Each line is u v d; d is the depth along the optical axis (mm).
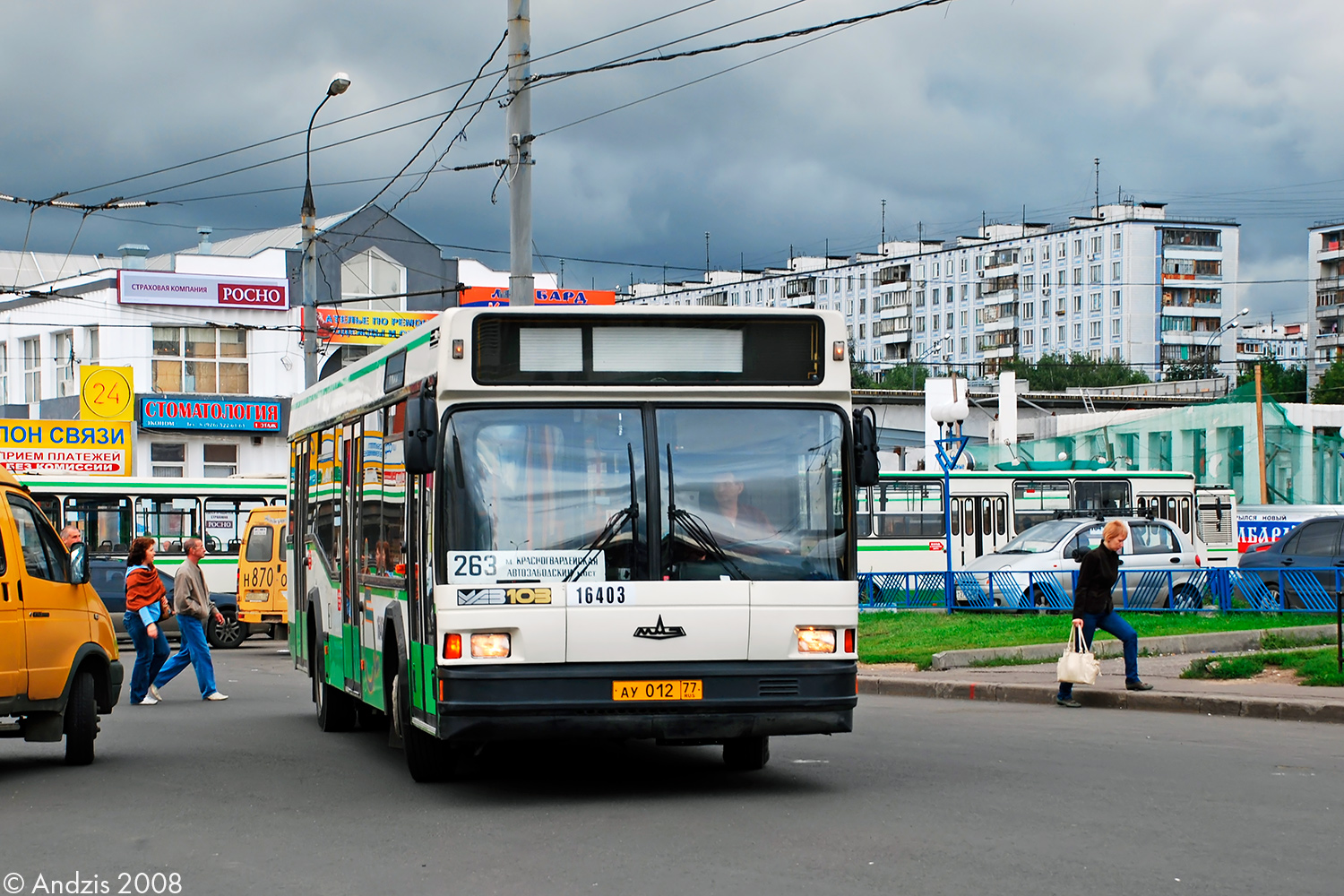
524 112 19547
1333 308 121688
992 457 46156
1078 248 117750
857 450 9250
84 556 11836
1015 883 6656
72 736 11328
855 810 8680
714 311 9258
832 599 9039
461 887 6781
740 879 6812
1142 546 24328
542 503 8906
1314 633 18750
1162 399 61781
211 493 30141
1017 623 21688
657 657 8781
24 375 48531
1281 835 7805
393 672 10602
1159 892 6473
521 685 8625
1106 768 10398
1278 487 46938
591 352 9141
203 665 17203
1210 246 116750
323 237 47625
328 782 10320
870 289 131125
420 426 8789
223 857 7633
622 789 9672
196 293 45125
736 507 9070
